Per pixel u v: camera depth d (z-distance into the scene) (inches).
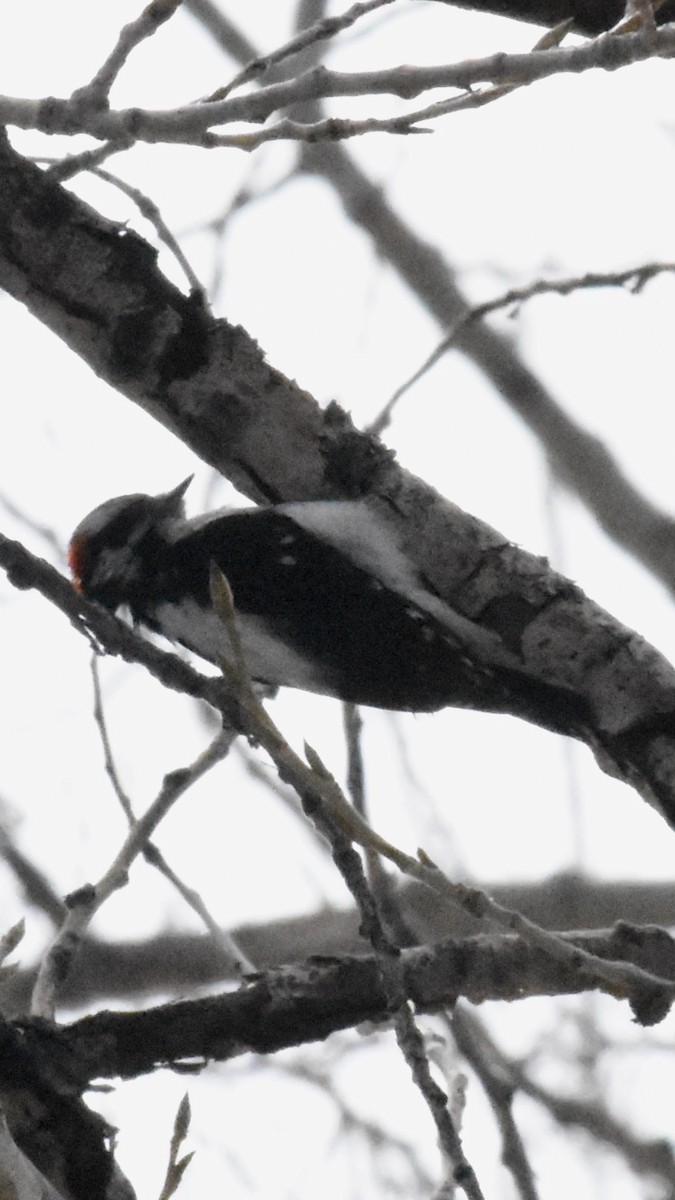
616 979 253.8
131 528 446.9
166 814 333.7
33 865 552.4
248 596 406.9
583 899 602.5
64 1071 295.7
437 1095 237.8
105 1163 292.5
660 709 326.0
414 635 377.1
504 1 395.9
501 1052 488.4
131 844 330.6
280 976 306.3
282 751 244.1
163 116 297.3
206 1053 301.9
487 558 346.3
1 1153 226.7
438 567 350.0
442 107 294.7
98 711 360.5
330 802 243.8
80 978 597.3
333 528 351.3
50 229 344.2
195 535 427.5
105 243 345.4
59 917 548.7
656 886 598.2
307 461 356.5
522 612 340.5
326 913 608.7
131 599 441.4
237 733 318.0
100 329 348.8
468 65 287.7
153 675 273.4
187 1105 253.9
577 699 333.4
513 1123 353.7
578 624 335.3
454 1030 362.0
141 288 346.9
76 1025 299.9
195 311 349.7
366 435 358.3
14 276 347.6
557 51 284.4
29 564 275.9
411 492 354.6
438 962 311.0
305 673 401.4
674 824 321.7
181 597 424.8
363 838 243.4
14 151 343.3
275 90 292.8
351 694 399.5
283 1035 302.5
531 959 311.1
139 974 598.9
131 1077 298.7
